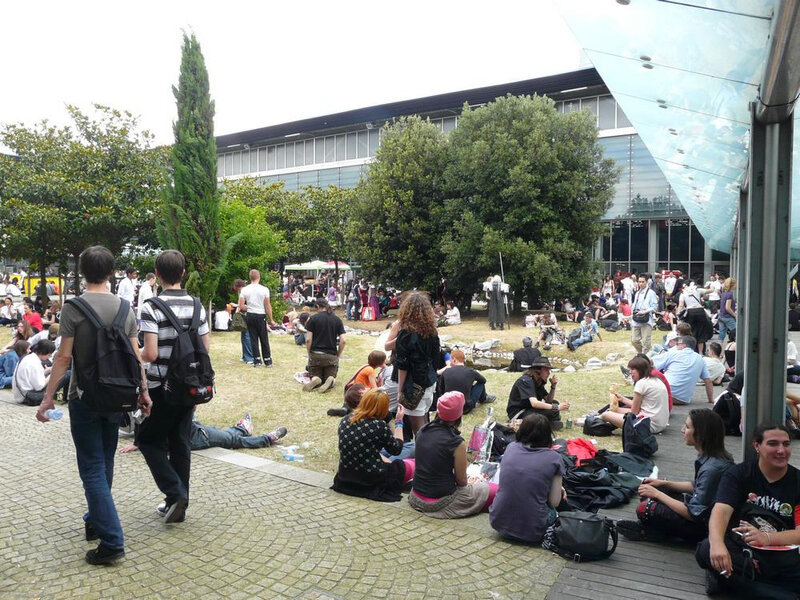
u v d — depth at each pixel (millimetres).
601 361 15969
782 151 4410
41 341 9469
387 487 5383
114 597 3541
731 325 13852
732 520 3729
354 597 3588
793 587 3484
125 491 5359
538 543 4363
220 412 8711
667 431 7875
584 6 3893
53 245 25281
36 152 24578
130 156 24750
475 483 5055
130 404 3840
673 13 3600
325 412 8719
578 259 27031
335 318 10266
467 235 26750
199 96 15500
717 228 16562
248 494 5355
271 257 21828
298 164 49406
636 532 4504
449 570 3951
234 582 3744
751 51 3758
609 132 35688
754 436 3756
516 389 7660
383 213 29453
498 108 27469
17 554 4109
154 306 4242
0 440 7090
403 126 31297
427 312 6551
